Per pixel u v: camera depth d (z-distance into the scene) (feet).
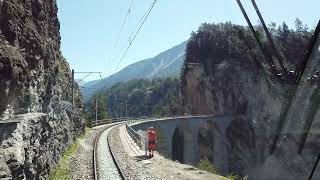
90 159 85.92
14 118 36.73
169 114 632.38
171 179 63.93
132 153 100.42
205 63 511.81
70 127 109.70
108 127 225.15
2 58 34.22
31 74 47.34
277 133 19.95
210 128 398.01
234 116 338.13
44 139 51.57
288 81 17.66
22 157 33.58
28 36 47.24
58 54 93.15
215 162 357.82
